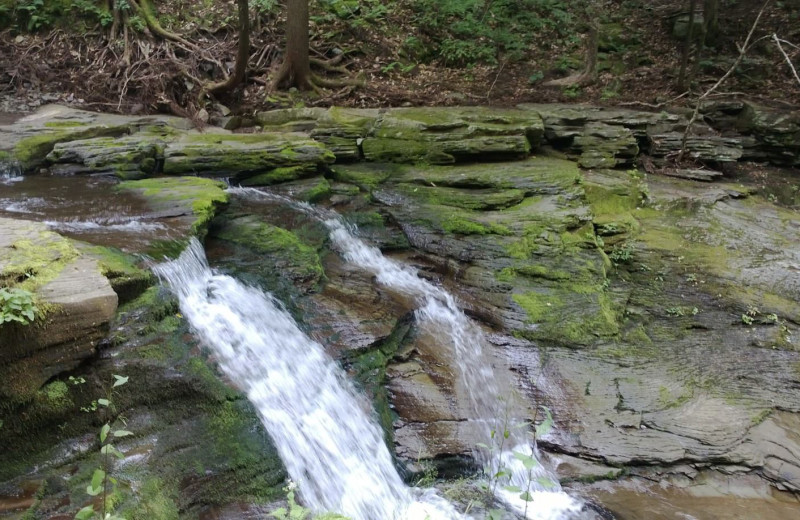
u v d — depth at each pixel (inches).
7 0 435.5
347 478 187.2
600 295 273.3
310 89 434.3
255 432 175.3
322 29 482.6
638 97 458.9
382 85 453.7
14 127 324.5
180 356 177.3
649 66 503.2
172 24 456.1
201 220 238.4
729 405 229.5
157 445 159.0
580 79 476.1
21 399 139.6
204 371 177.9
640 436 215.5
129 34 435.2
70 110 372.8
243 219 271.4
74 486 140.9
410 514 184.4
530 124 373.1
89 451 149.2
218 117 399.5
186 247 215.2
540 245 292.4
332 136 358.0
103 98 399.9
